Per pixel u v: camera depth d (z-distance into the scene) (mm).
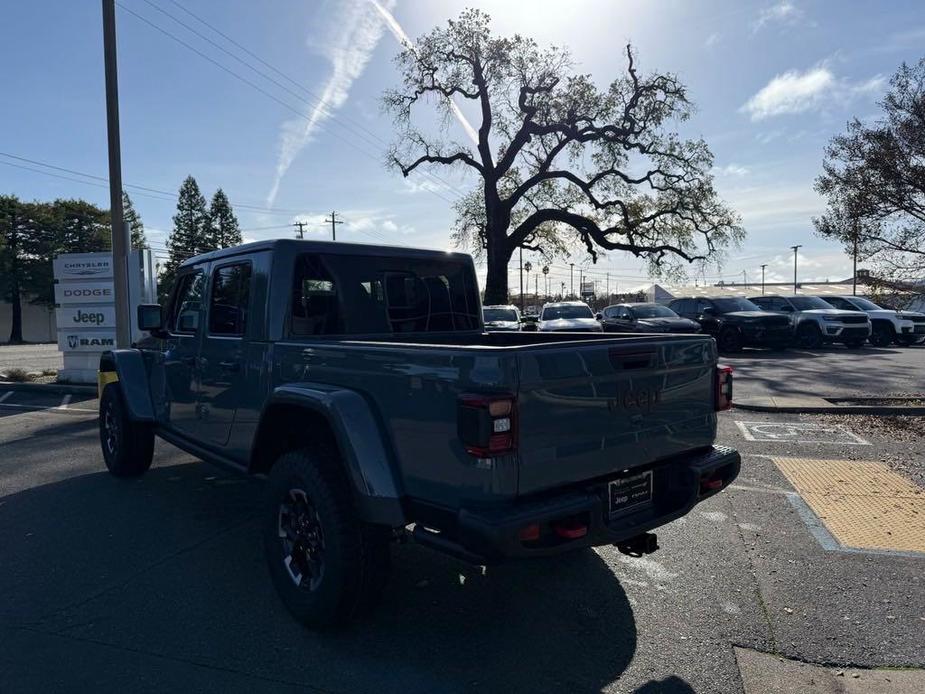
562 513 2926
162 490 6203
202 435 5016
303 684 3059
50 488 6301
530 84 30938
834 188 11266
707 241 32688
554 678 3115
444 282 5246
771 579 4199
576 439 3104
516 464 2869
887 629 3559
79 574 4289
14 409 11547
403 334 4879
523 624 3641
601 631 3562
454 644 3426
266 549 3824
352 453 3240
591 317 23219
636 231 33125
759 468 6883
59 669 3176
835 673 3162
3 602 3893
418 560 4551
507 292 32750
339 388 3549
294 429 4070
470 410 2814
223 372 4621
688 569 4359
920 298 11531
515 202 32656
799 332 21844
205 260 5051
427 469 3094
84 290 14203
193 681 3076
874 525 5160
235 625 3623
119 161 12781
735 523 5238
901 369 15375
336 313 4492
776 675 3146
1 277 56438
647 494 3576
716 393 4000
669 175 32000
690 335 3873
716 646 3400
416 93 31969
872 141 10664
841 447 7816
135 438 6355
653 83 30484
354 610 3436
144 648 3373
